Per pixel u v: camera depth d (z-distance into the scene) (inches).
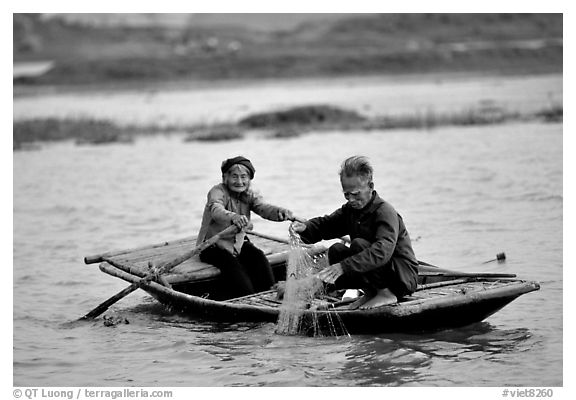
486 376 406.6
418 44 4188.0
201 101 2346.2
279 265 574.6
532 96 1926.7
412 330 460.8
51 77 3358.8
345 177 461.4
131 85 3174.2
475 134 1353.3
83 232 785.6
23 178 1138.7
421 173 1010.7
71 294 584.7
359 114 1739.7
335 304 482.0
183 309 519.8
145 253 594.2
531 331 463.8
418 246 658.8
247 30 6766.7
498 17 4768.7
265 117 1635.1
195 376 422.0
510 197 836.6
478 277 495.8
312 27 6599.4
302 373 417.1
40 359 455.2
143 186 1034.7
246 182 546.6
